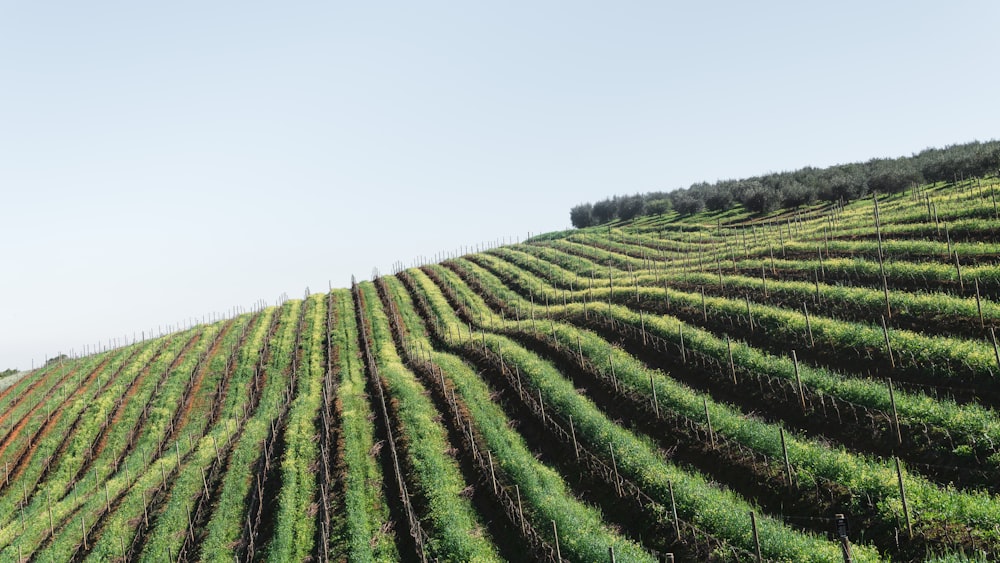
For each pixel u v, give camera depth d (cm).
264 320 10688
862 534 2823
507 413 5159
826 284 5822
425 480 4203
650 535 3266
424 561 3422
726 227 11188
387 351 7869
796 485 3275
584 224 16225
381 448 4947
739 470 3559
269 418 6419
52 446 6975
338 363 7869
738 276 6719
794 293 5675
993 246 5275
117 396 8062
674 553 3072
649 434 4231
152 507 5106
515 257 11606
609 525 3453
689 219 12750
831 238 7244
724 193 12938
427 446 4669
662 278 7625
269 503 4531
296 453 5162
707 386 4647
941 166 9944
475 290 10069
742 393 4375
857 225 7544
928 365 3944
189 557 4219
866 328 4534
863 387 3803
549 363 5891
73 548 4838
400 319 9281
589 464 4044
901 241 6147
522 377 5616
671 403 4394
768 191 11844
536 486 3819
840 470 3191
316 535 4044
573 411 4644
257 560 3903
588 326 6656
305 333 9469
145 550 4441
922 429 3362
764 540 2838
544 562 3222
